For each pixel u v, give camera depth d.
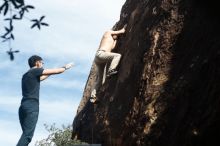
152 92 7.70
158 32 8.08
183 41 7.55
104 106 9.21
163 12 8.13
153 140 7.42
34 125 8.99
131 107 8.12
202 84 6.76
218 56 6.58
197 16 7.32
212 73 6.60
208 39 6.99
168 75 7.59
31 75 9.05
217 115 6.33
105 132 8.88
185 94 7.00
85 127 9.99
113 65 9.21
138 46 8.57
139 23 8.92
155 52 7.96
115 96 8.85
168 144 7.14
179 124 6.92
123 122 8.28
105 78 9.54
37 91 9.10
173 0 8.01
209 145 6.55
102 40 9.77
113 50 9.72
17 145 8.81
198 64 6.98
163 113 7.35
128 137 8.05
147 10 8.78
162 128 7.30
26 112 8.95
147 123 7.56
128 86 8.50
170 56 7.69
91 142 9.61
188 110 6.83
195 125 6.62
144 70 8.04
